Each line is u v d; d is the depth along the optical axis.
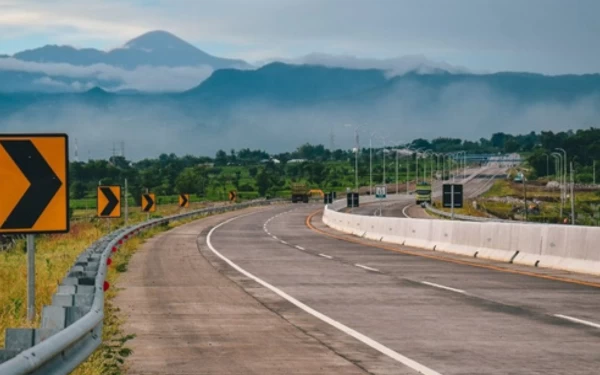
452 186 63.16
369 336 19.67
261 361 16.70
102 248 37.03
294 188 187.75
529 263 39.75
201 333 20.22
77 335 12.27
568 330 20.36
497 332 20.11
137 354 17.47
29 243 18.22
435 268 38.28
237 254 47.97
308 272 36.44
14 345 11.91
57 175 16.45
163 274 35.66
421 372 15.54
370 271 36.75
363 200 193.25
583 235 36.06
